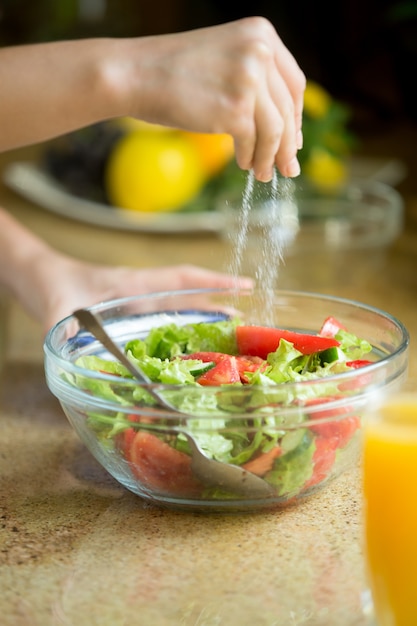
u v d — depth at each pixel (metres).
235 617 0.84
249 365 1.06
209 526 1.00
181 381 1.00
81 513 1.04
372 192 2.12
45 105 1.25
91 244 2.25
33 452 1.21
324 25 3.51
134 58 1.20
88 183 2.48
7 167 2.88
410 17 3.03
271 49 1.15
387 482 0.79
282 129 1.16
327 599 0.86
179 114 1.16
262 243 1.50
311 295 1.22
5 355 1.56
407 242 2.18
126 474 1.02
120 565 0.93
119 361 1.02
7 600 0.87
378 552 0.81
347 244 1.88
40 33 3.41
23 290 1.62
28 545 0.97
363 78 3.46
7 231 1.71
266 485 0.97
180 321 1.24
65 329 1.14
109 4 3.47
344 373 0.96
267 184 1.44
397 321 1.11
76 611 0.85
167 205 2.38
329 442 0.97
